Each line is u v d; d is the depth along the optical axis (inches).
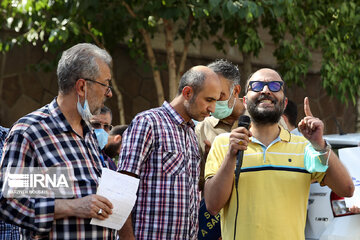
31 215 128.7
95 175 138.7
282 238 156.3
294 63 398.9
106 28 389.7
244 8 319.0
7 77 420.8
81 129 141.9
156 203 159.8
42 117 134.6
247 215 159.0
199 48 498.6
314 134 155.6
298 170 161.3
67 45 388.5
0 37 411.5
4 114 419.5
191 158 170.4
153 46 468.1
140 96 472.7
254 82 166.1
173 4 333.4
